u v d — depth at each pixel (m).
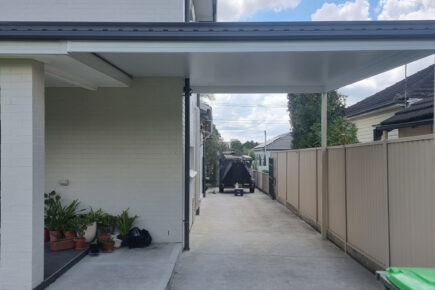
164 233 6.95
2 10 7.07
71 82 6.00
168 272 5.27
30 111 4.47
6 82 4.48
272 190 17.08
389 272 3.27
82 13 7.02
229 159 20.58
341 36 4.40
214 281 5.38
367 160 5.95
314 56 5.21
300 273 5.77
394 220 5.05
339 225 7.40
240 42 4.53
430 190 4.19
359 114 14.16
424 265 4.30
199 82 7.62
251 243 7.75
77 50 4.43
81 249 6.12
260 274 5.71
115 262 5.74
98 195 6.94
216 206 14.23
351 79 7.03
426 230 4.26
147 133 6.96
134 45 4.52
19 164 4.45
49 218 6.32
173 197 6.94
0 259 4.43
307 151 10.28
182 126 7.04
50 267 5.21
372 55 5.15
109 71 5.80
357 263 6.32
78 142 6.96
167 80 6.95
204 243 7.73
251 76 6.85
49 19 7.04
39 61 4.67
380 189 5.48
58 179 6.93
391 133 11.36
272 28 4.44
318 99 15.95
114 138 6.96
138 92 6.97
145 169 6.95
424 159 4.32
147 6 6.97
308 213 10.12
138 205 6.95
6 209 4.44
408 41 4.45
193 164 11.17
